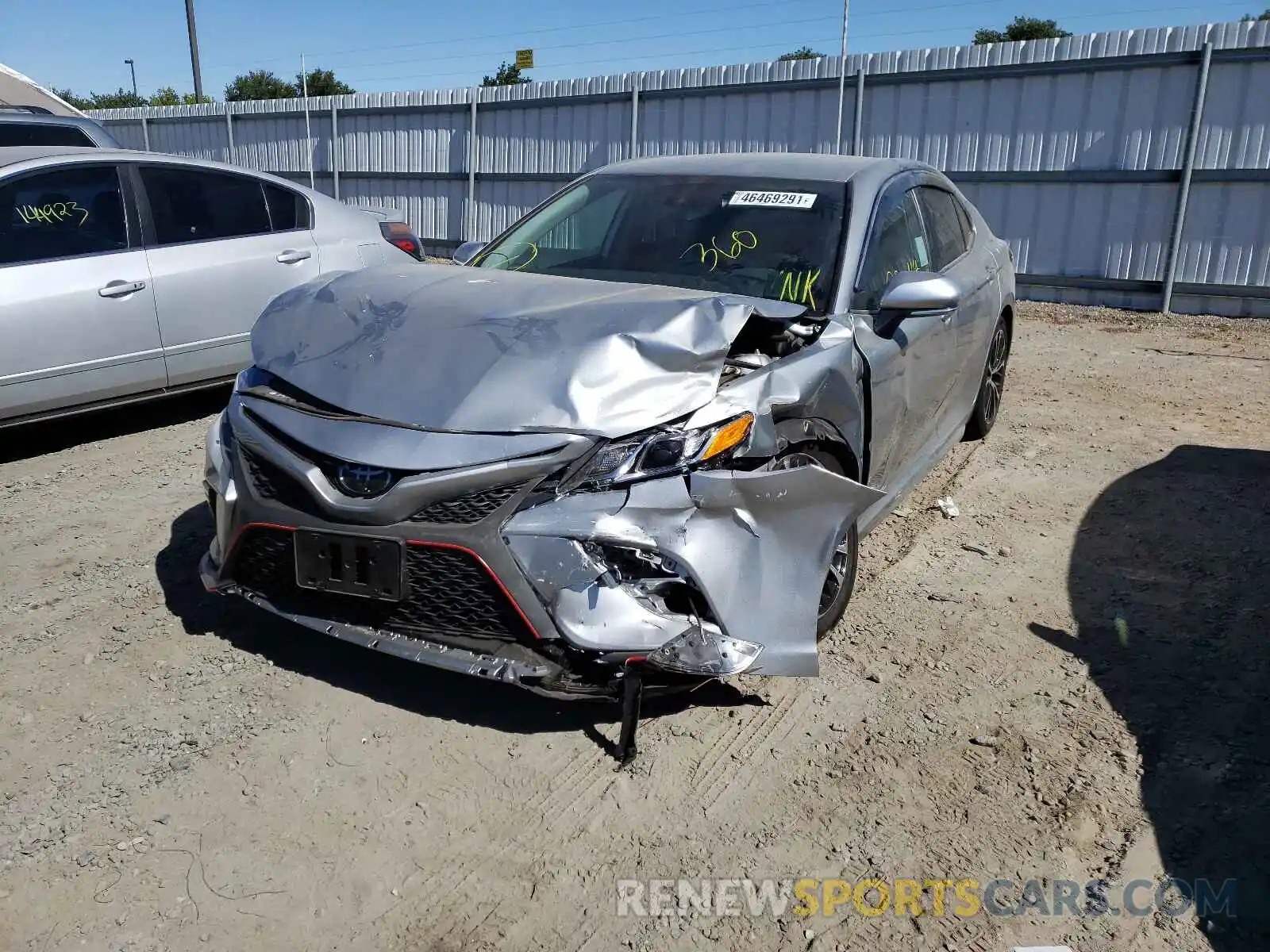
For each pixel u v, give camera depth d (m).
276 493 3.00
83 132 8.39
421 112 16.52
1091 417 6.75
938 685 3.39
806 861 2.57
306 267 6.29
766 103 13.10
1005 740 3.08
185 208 5.85
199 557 4.21
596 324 3.00
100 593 3.87
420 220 17.09
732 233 4.05
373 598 2.85
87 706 3.12
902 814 2.75
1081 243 11.47
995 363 6.07
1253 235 10.52
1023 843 2.64
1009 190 11.78
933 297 3.59
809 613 2.98
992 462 5.77
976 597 4.04
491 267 4.30
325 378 3.05
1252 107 10.27
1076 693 3.35
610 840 2.62
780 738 3.08
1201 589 4.12
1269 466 5.67
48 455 5.55
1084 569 4.32
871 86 12.30
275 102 18.45
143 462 5.44
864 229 4.01
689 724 3.13
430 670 3.37
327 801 2.73
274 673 3.34
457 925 2.33
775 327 3.34
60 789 2.74
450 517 2.76
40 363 5.18
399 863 2.52
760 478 2.86
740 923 2.36
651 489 2.76
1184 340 9.59
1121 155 11.02
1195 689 3.38
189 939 2.26
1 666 3.34
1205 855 2.61
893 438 4.04
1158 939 2.34
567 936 2.31
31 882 2.41
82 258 5.36
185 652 3.45
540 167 15.34
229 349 5.96
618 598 2.76
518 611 2.74
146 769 2.83
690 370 2.92
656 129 14.02
